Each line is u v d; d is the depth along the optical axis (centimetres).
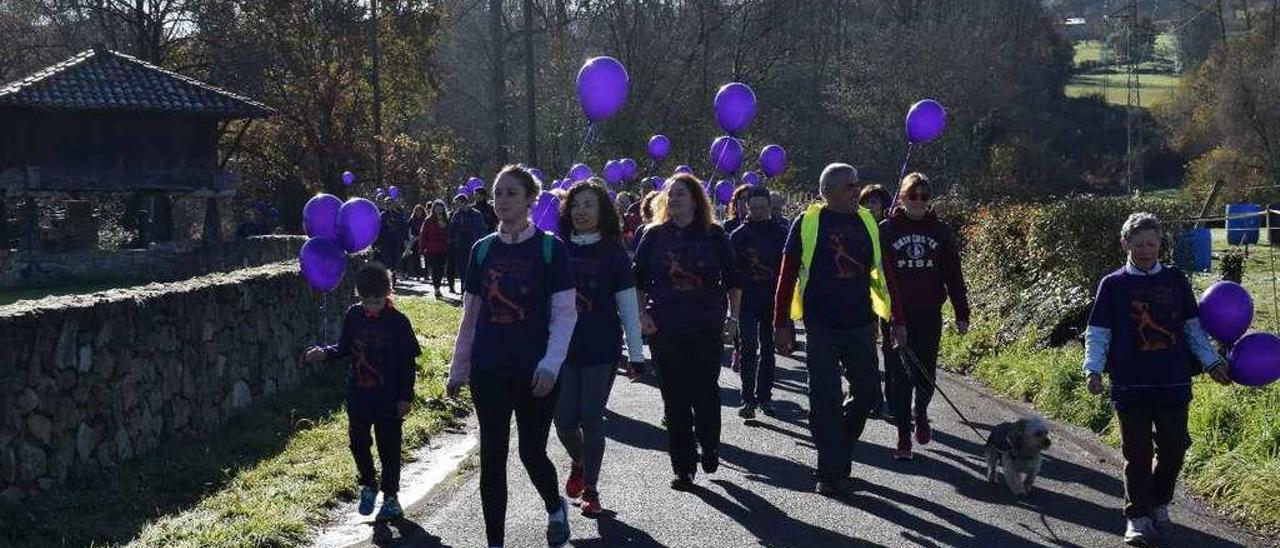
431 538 624
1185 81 5784
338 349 673
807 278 700
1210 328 590
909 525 637
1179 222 1422
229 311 923
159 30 4588
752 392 934
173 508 665
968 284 1535
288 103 4350
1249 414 755
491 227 1834
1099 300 600
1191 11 6925
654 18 4428
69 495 667
